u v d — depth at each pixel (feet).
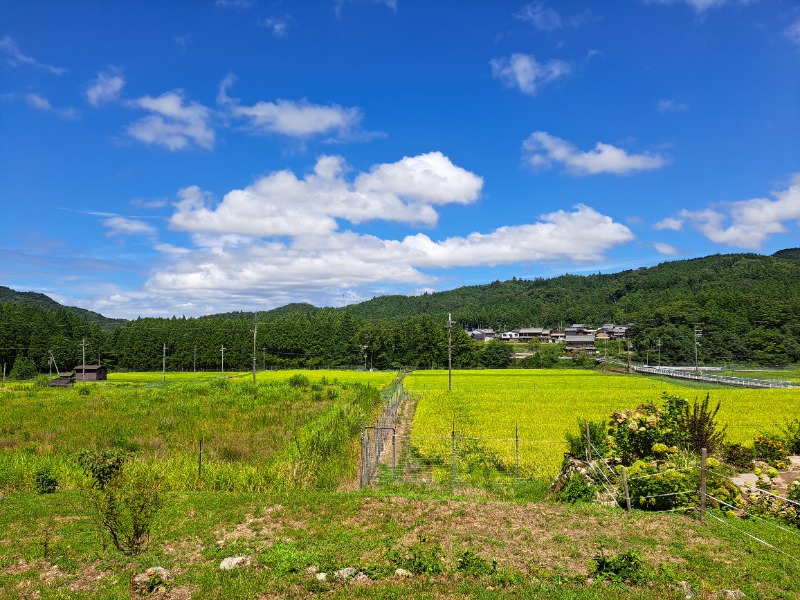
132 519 36.09
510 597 27.58
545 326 650.84
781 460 62.08
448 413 125.49
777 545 35.12
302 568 32.12
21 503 49.14
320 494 50.44
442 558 33.19
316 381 219.61
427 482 62.28
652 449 54.13
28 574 32.37
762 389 188.44
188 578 31.17
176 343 385.29
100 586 30.68
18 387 210.59
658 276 648.38
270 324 417.69
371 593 28.30
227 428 96.89
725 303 388.37
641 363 357.82
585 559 32.94
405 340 403.34
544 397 161.68
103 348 379.96
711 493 44.19
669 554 33.45
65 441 85.40
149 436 88.89
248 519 42.96
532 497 55.06
